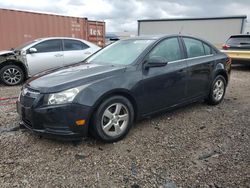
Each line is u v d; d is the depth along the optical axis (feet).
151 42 13.15
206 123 13.70
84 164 9.46
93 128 10.49
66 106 9.73
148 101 12.27
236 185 8.21
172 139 11.62
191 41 15.28
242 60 34.45
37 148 10.61
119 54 13.50
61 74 11.27
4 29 32.63
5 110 15.78
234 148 10.75
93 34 43.14
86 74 10.90
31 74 24.98
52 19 37.01
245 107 16.81
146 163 9.55
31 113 10.09
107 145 10.94
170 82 13.10
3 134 11.95
